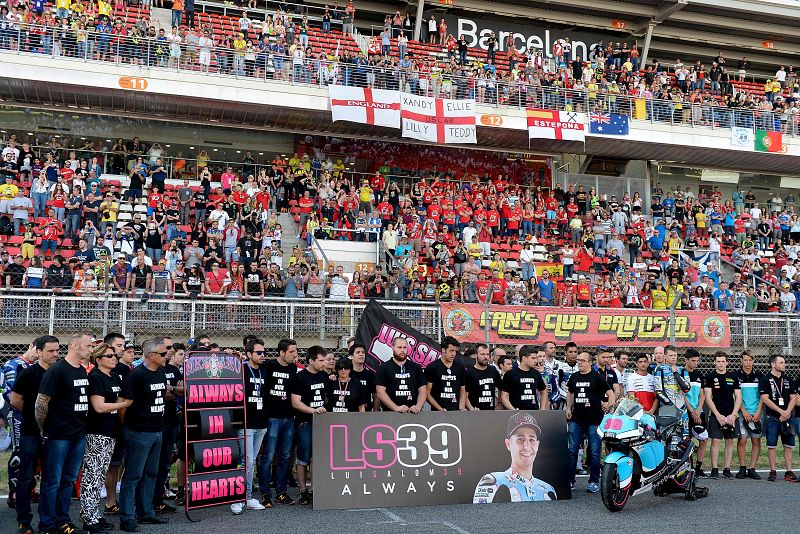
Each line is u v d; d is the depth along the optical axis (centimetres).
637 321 1723
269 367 925
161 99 2252
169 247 1886
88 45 2153
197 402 851
